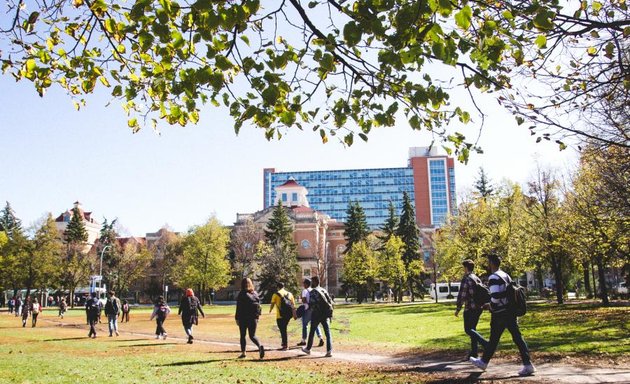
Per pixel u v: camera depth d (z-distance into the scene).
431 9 3.63
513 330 8.65
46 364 10.89
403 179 175.62
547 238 31.59
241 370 9.80
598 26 5.13
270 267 63.59
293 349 14.05
